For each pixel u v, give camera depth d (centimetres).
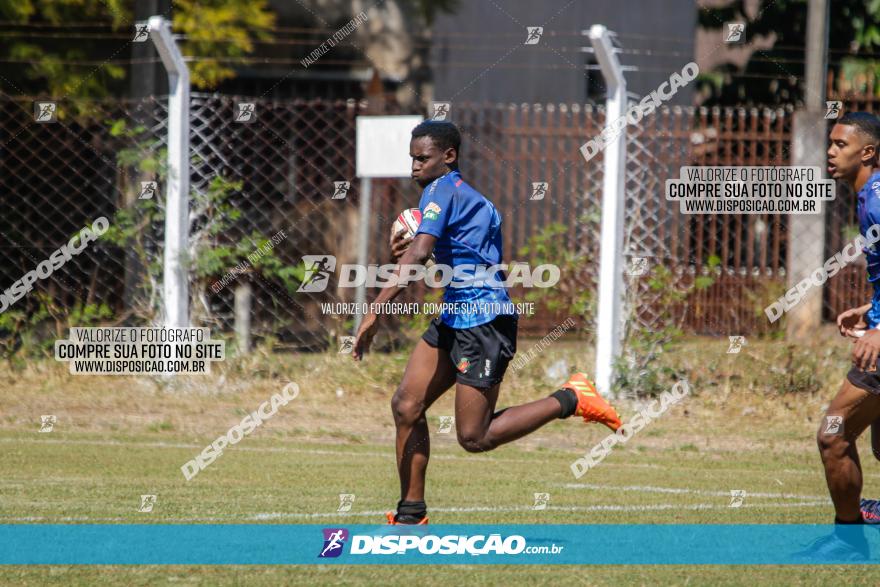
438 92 5128
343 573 1606
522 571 1631
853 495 1744
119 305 3831
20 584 1525
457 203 1764
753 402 3319
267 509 2041
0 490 2170
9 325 3703
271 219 4272
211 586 1525
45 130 4112
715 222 3981
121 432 2845
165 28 3391
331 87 5116
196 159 3575
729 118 3788
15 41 4425
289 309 3912
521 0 5144
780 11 5372
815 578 1620
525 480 2364
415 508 1812
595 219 3509
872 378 1708
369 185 4041
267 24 4634
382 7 5116
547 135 4019
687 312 3806
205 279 3531
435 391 1809
